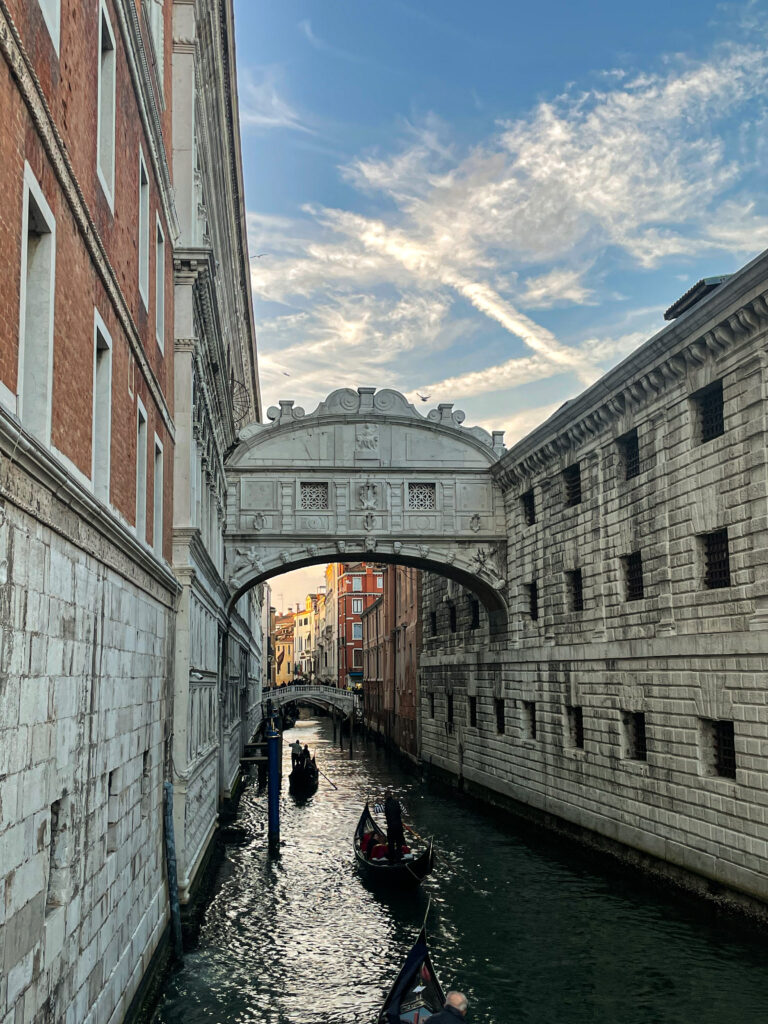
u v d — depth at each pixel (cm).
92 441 909
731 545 1666
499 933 1602
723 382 1703
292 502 2830
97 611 904
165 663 1473
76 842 809
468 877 2020
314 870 2122
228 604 2838
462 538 2859
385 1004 1133
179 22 1905
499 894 1864
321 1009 1252
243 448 2831
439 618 3797
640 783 1958
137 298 1220
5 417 558
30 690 662
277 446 2847
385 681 5494
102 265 923
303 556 2823
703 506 1762
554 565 2491
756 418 1598
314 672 13100
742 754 1600
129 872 1092
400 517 2853
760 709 1558
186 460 1711
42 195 697
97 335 952
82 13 849
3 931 596
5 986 601
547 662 2500
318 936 1585
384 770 4356
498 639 2942
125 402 1122
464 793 3281
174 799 1584
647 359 1919
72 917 791
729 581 1706
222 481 2711
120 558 1033
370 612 6419
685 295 2058
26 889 652
